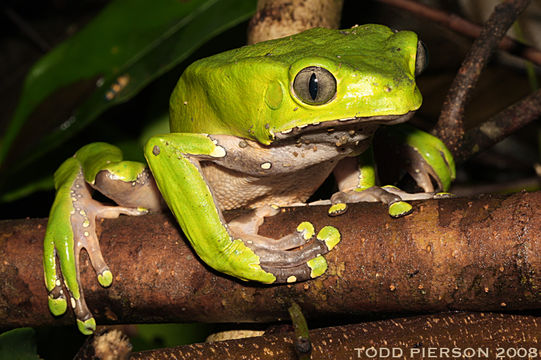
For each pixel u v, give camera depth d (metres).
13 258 0.44
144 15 0.51
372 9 0.59
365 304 0.42
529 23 0.60
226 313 0.43
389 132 0.48
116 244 0.44
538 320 0.41
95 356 0.42
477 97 0.65
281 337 0.41
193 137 0.44
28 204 0.59
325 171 0.46
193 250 0.43
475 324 0.41
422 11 0.53
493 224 0.41
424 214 0.41
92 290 0.44
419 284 0.41
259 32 0.49
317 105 0.43
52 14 0.70
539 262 0.40
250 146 0.45
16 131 0.51
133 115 0.57
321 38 0.44
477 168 0.72
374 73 0.42
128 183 0.47
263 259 0.42
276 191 0.47
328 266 0.42
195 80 0.46
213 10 0.51
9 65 0.70
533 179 0.67
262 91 0.44
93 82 0.51
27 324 0.45
